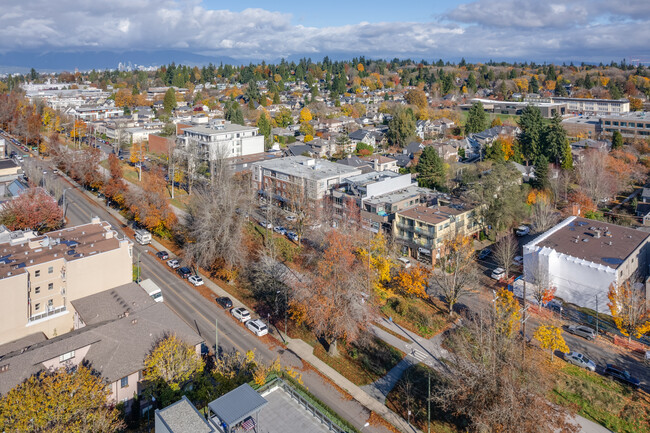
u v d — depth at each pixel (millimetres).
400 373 51062
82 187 113125
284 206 101688
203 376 45344
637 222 91688
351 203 86875
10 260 56562
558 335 51344
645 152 134625
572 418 44344
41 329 55406
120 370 43500
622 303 57562
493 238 88312
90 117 192875
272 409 34688
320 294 52688
